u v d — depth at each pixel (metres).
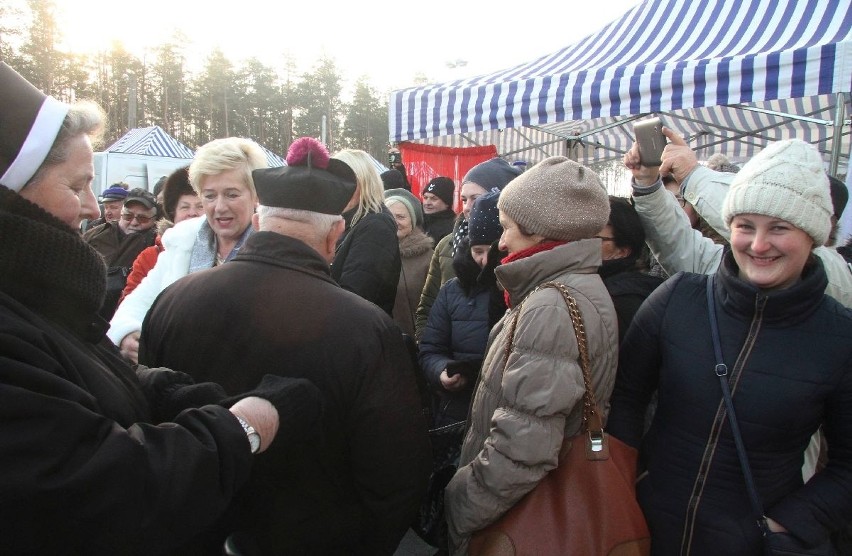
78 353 0.97
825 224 1.31
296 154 1.48
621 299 1.90
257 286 1.33
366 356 1.29
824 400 1.32
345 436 1.32
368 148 55.84
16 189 0.96
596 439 1.40
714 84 3.54
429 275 3.27
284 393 1.10
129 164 10.76
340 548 1.37
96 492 0.81
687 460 1.40
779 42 3.60
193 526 0.92
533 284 1.54
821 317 1.33
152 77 52.47
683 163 1.95
